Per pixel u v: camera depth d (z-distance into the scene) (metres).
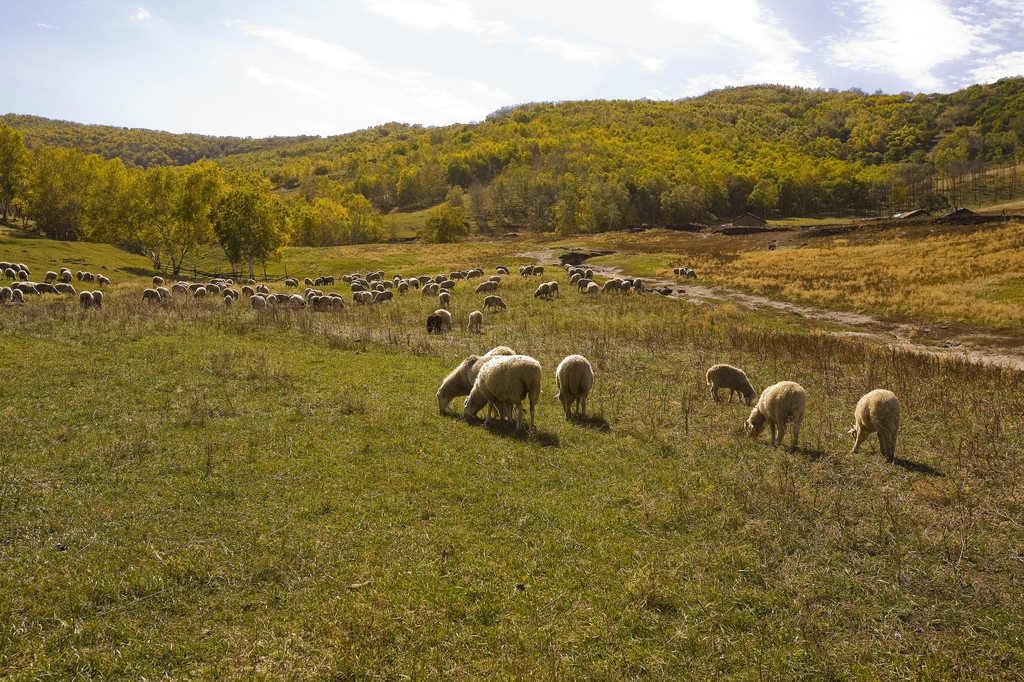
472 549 7.62
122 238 77.19
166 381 14.73
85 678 5.29
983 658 5.66
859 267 45.03
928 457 10.68
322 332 23.11
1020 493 9.02
